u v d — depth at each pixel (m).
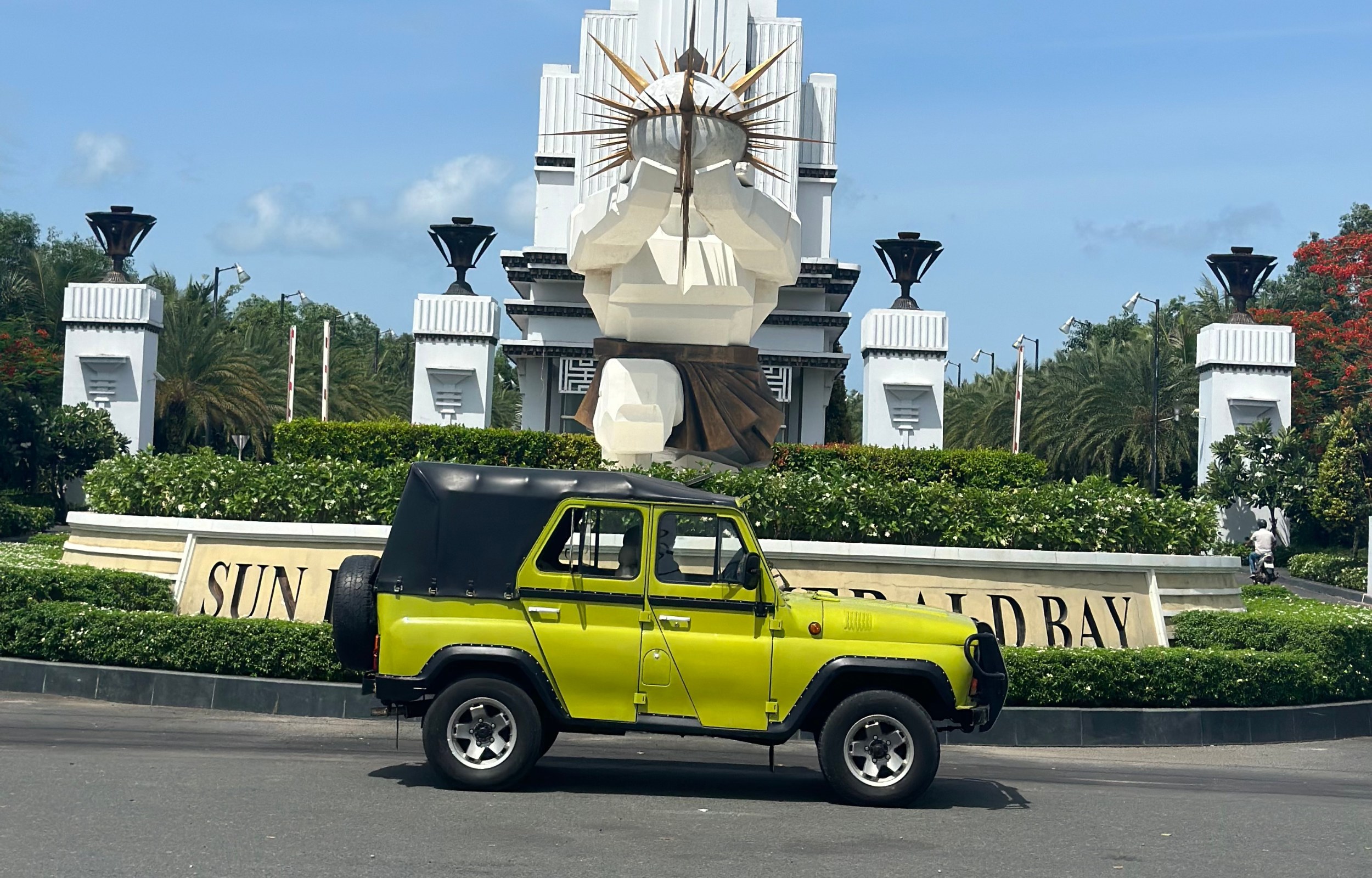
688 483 15.08
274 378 54.75
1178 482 55.94
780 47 39.31
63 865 6.84
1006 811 9.38
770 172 17.84
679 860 7.42
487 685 9.33
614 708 9.41
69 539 17.56
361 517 16.06
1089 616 15.65
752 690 9.40
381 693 9.38
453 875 6.88
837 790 9.36
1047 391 54.94
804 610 9.57
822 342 39.62
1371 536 31.89
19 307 58.19
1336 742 14.23
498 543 9.50
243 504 16.16
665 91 17.31
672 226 18.45
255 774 9.63
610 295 18.80
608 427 18.44
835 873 7.25
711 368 18.89
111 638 13.48
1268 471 41.31
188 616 14.04
